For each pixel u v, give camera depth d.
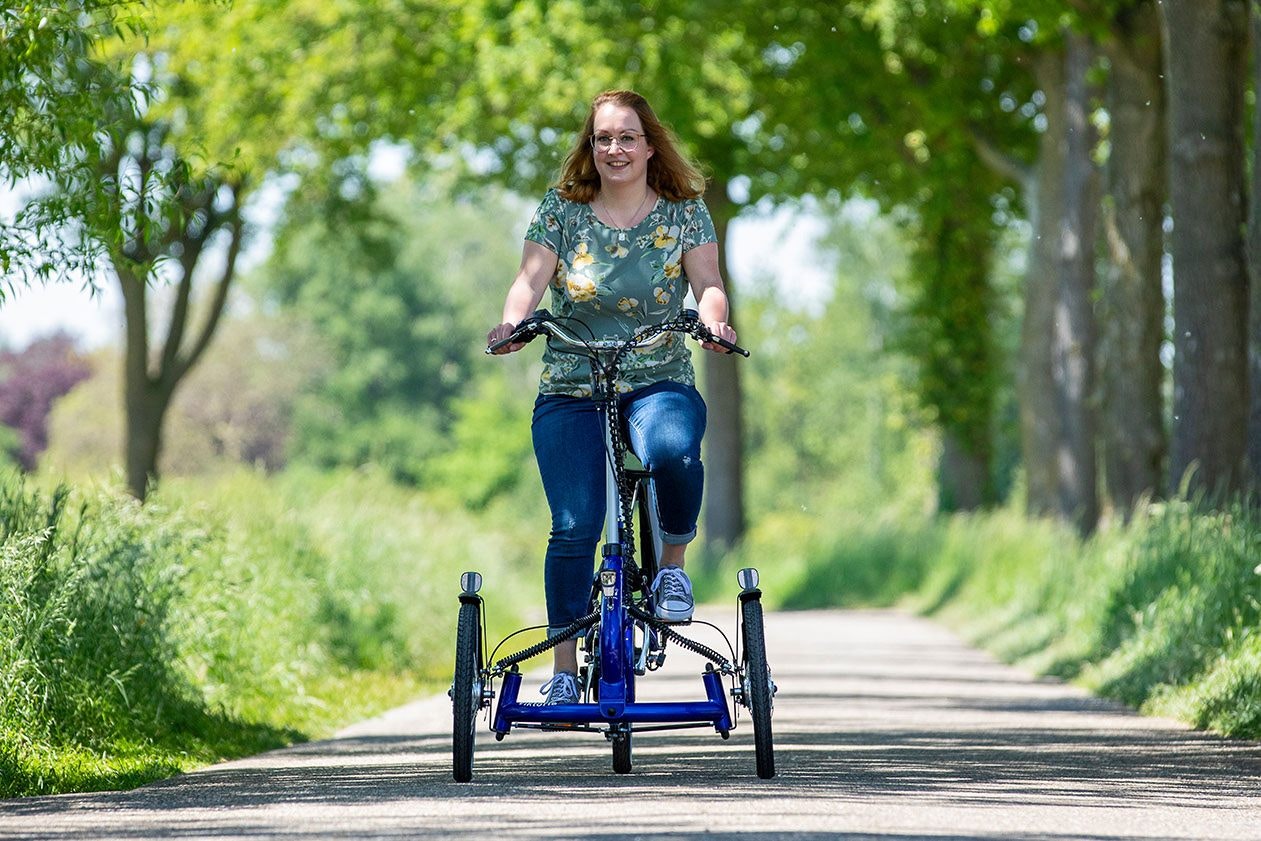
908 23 45.31
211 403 150.00
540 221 12.48
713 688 12.55
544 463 12.38
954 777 13.44
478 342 165.75
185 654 18.98
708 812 10.82
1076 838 10.12
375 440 157.00
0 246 15.54
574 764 14.62
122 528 18.70
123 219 15.97
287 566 25.94
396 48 51.47
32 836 10.36
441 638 31.59
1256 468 25.50
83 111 15.70
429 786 12.57
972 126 51.69
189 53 52.50
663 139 12.39
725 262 61.41
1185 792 12.85
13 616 15.01
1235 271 29.25
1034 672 28.12
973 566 48.53
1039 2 36.03
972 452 64.31
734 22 47.19
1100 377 38.69
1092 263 45.34
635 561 12.57
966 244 63.25
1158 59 37.09
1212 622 21.69
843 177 58.81
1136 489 37.94
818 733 18.11
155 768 14.79
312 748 17.55
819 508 169.50
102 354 146.38
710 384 65.50
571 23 47.50
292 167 59.22
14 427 145.00
